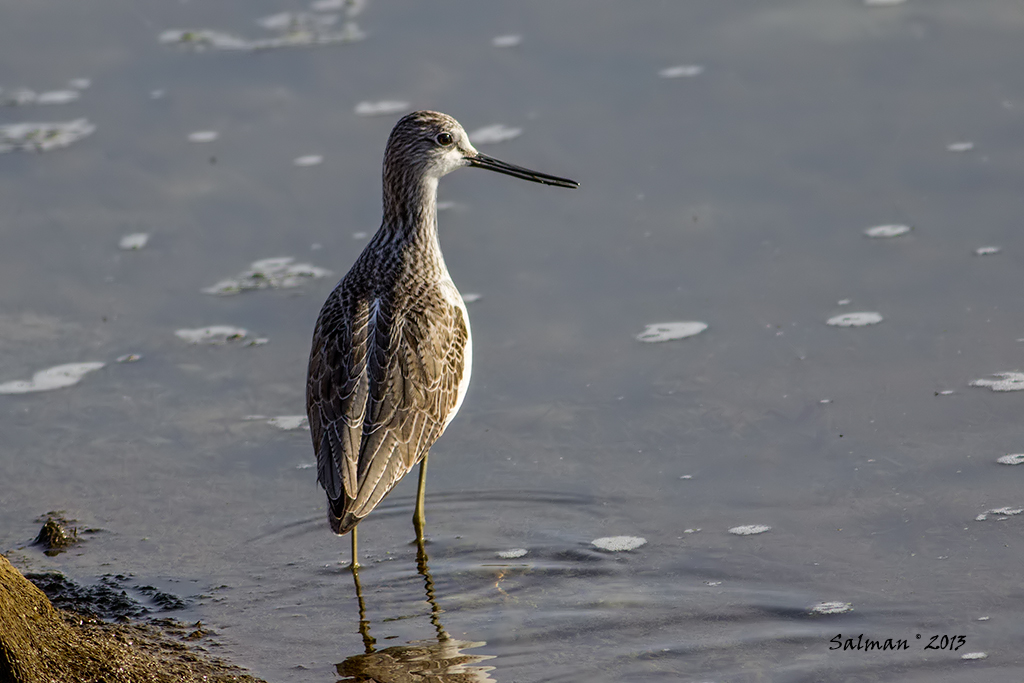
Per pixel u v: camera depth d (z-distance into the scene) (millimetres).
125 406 12625
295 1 20609
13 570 8508
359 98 17828
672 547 10367
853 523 10469
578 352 13180
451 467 11641
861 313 13391
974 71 17500
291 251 15094
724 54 18344
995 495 10641
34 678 8031
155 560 10422
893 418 11766
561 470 11492
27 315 13984
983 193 15133
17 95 18016
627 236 15031
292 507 11203
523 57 18562
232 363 13336
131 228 15461
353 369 9984
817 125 16672
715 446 11648
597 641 9227
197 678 8703
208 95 18047
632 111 17234
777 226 14961
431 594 9938
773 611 9492
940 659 8852
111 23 19953
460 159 11750
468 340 11023
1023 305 13203
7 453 11891
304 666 8977
